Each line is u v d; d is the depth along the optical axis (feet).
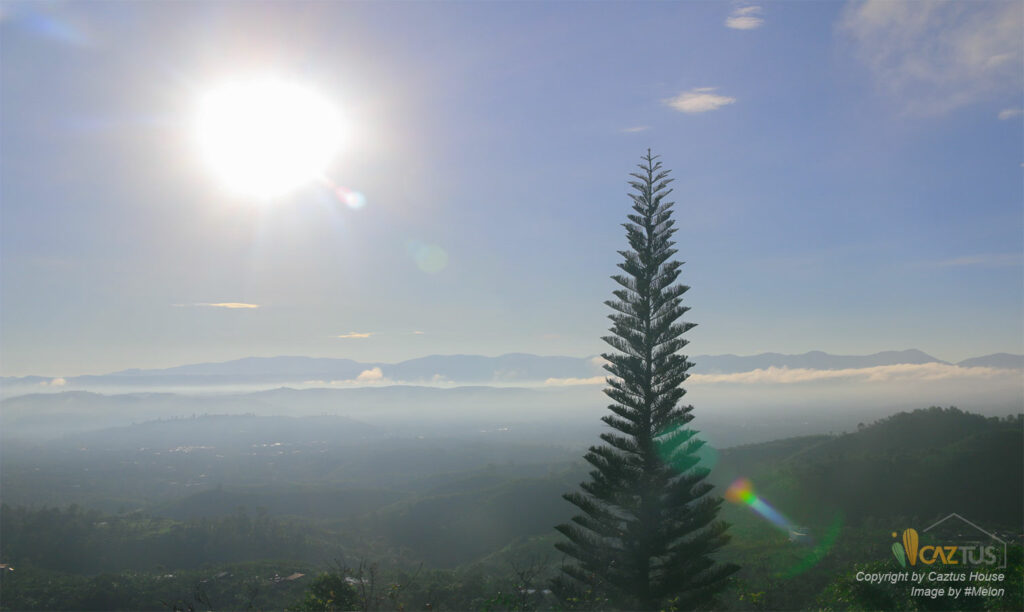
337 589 58.03
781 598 80.02
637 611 64.90
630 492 66.85
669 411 67.00
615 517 67.21
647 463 65.98
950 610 52.21
